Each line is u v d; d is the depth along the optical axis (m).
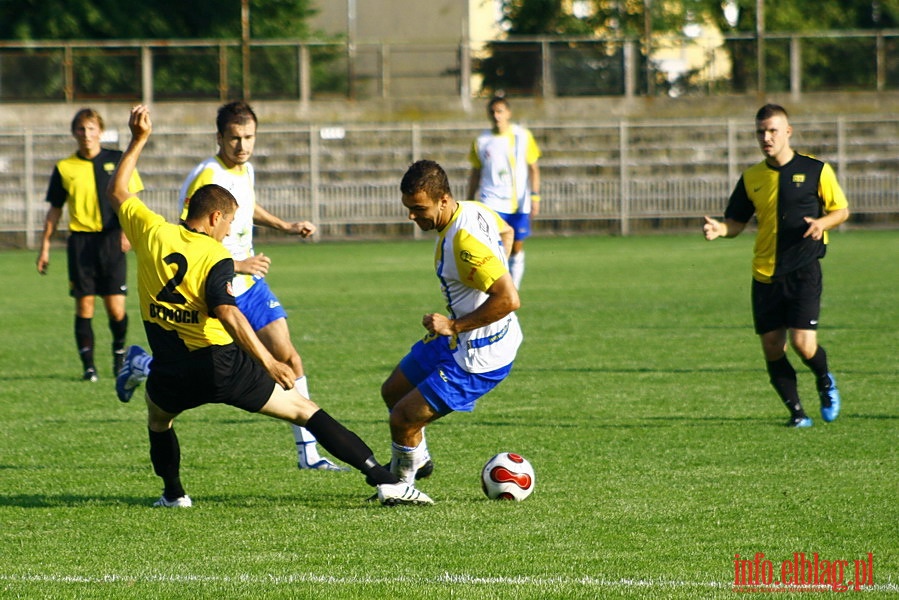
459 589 15.78
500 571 16.61
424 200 19.64
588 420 28.69
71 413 30.50
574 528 18.94
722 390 32.62
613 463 23.95
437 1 142.12
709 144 109.94
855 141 108.88
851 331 43.78
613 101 114.38
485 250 19.45
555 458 24.52
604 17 142.75
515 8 142.75
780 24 149.00
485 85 115.50
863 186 106.44
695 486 21.78
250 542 18.33
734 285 62.66
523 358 39.03
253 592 15.77
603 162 109.88
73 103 110.94
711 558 17.20
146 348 43.28
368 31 143.62
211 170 25.92
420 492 21.05
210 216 19.64
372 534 18.73
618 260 80.75
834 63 114.25
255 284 25.45
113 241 35.97
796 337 27.14
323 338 44.53
